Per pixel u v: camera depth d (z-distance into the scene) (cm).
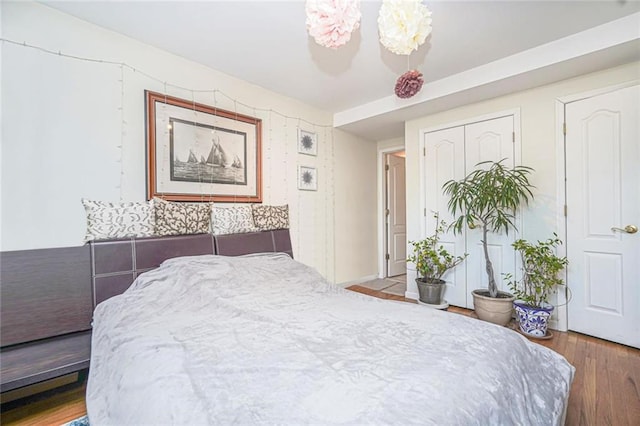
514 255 282
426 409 73
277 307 156
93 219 190
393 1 133
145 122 223
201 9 189
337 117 388
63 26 189
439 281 324
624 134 226
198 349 106
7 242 169
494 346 109
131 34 214
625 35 199
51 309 172
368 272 450
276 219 297
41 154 181
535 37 222
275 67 265
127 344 118
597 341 233
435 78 289
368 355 100
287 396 78
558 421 103
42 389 171
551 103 262
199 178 253
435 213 341
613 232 231
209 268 192
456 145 323
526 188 264
